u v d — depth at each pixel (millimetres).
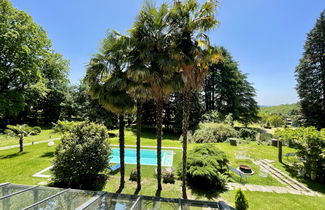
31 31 15031
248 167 8375
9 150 11234
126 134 20188
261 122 31859
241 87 22328
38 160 9023
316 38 17578
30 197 3725
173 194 5645
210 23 4641
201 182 6336
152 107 23031
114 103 5172
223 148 12602
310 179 7188
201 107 21922
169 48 4953
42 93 18125
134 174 6836
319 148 6875
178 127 20578
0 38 13008
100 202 3686
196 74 5223
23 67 14734
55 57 23875
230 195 5832
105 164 6652
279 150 9641
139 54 5180
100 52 5391
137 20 4906
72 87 23594
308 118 17328
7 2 13484
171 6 4754
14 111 15203
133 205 3463
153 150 12773
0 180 6551
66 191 3971
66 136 6254
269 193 6031
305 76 17969
